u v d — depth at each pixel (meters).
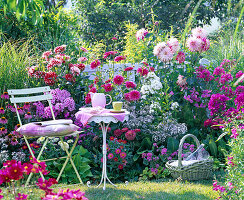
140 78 5.18
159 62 5.73
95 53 7.41
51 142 4.31
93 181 4.22
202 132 5.20
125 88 5.08
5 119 4.37
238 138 2.97
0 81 4.81
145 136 4.73
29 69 4.93
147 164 4.37
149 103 4.98
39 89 4.03
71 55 6.32
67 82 4.96
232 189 2.79
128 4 11.78
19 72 5.07
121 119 3.48
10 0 3.86
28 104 4.63
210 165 3.92
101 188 3.68
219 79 5.34
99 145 4.86
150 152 4.45
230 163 2.92
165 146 4.78
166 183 3.89
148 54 5.77
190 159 4.13
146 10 11.35
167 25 11.46
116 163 4.30
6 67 4.98
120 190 3.58
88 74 5.67
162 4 11.47
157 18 11.37
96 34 11.13
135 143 4.71
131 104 4.92
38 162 2.19
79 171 4.19
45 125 3.55
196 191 3.46
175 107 4.83
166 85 5.22
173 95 5.39
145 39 5.89
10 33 7.40
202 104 5.28
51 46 6.79
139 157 4.57
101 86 4.83
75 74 5.01
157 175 4.24
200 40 5.18
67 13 9.39
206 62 6.24
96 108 3.60
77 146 4.58
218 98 4.79
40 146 4.43
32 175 3.60
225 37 6.76
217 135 5.01
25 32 7.61
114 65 5.62
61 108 4.75
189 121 5.20
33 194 2.18
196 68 5.40
